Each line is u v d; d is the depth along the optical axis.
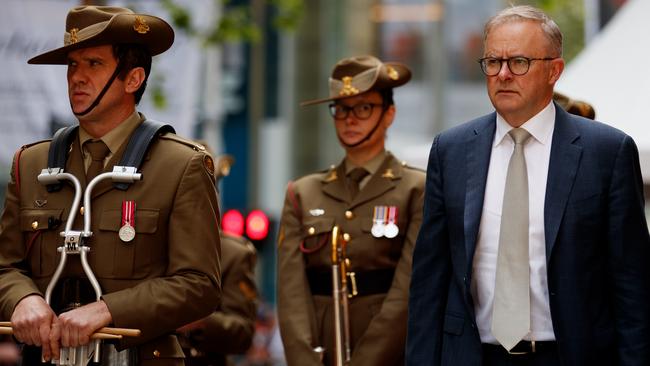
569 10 59.53
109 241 11.09
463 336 11.27
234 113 61.78
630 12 23.09
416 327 11.62
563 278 10.88
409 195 15.27
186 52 26.55
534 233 11.05
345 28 68.56
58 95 23.95
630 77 21.66
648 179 19.69
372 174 15.52
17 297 10.87
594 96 21.91
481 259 11.24
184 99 26.34
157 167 11.30
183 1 27.00
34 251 11.31
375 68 15.60
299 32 68.00
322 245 15.24
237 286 17.08
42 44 23.88
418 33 72.62
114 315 10.71
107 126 11.48
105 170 11.34
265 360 43.78
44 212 11.29
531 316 11.00
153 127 11.53
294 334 14.77
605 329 11.04
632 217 11.01
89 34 11.24
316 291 15.28
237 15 37.06
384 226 15.09
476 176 11.36
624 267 10.98
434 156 11.79
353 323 14.93
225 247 17.23
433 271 11.66
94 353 10.72
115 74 11.37
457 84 72.88
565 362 10.85
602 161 11.05
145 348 11.12
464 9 72.75
